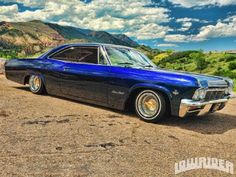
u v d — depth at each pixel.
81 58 6.38
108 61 5.93
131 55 6.47
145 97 5.41
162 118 5.34
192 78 5.00
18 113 5.36
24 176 2.94
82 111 5.90
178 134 4.82
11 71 7.73
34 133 4.31
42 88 7.17
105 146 3.98
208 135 4.90
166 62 134.12
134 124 5.23
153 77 5.25
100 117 5.54
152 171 3.28
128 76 5.51
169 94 5.08
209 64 106.12
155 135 4.67
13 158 3.36
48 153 3.58
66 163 3.33
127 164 3.42
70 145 3.91
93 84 6.00
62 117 5.32
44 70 6.95
